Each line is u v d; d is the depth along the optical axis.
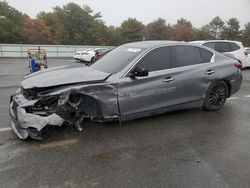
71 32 76.94
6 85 9.34
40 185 3.15
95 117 4.69
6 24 67.12
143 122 5.27
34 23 70.88
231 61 6.30
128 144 4.29
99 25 79.19
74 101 4.42
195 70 5.57
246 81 10.80
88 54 22.55
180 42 5.66
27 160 3.72
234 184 3.22
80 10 77.38
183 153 4.02
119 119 4.80
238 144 4.37
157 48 5.23
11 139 4.37
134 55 5.07
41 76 4.65
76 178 3.31
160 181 3.27
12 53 30.30
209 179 3.32
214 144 4.36
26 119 4.07
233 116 5.79
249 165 3.68
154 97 5.05
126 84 4.70
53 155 3.88
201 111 6.08
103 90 4.50
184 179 3.32
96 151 4.03
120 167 3.59
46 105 4.21
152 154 3.97
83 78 4.46
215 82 5.93
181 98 5.45
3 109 6.07
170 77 5.20
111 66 5.06
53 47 32.84
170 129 4.96
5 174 3.37
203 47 5.95
